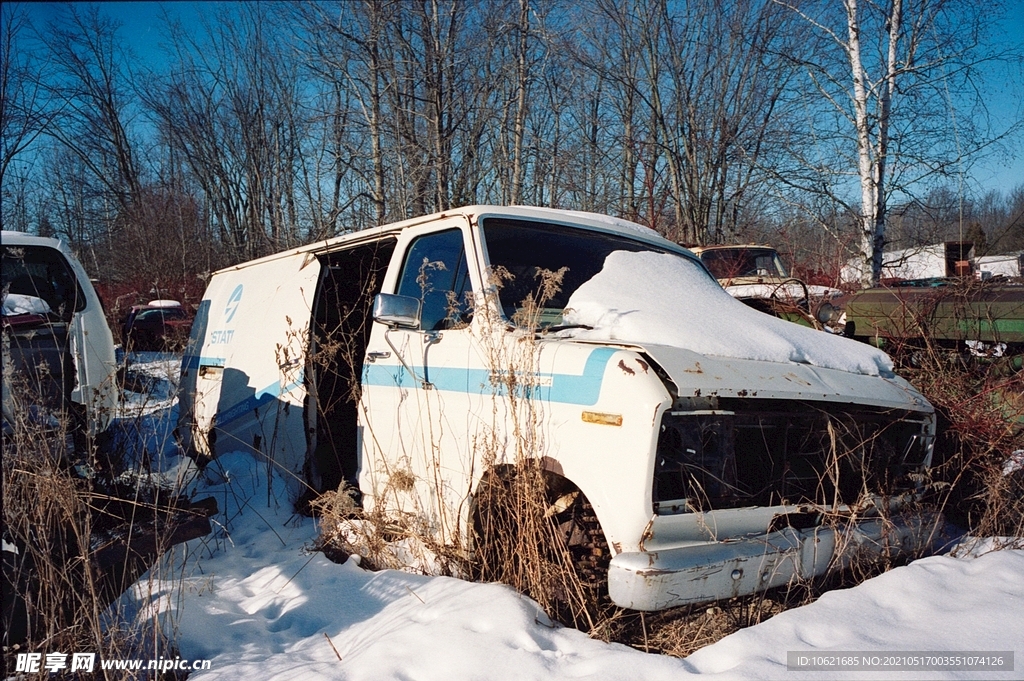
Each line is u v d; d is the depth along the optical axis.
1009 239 9.30
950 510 4.42
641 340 3.47
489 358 3.63
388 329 4.47
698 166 14.73
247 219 22.06
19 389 3.31
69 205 25.78
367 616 3.54
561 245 4.39
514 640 3.06
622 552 3.00
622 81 14.98
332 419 5.23
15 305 4.27
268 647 3.45
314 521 4.91
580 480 3.17
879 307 5.71
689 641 3.30
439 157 13.89
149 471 4.31
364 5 14.31
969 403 4.57
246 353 5.90
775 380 3.34
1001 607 3.04
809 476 3.49
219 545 4.73
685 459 3.11
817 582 3.62
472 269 4.01
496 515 3.72
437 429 3.96
